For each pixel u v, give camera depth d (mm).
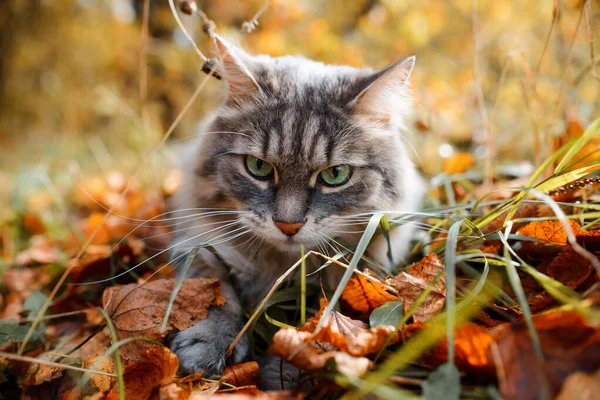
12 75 1111
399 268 270
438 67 678
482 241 248
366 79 279
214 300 247
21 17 1047
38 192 514
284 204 262
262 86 281
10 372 229
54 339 264
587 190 276
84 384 202
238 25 758
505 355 165
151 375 204
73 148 742
